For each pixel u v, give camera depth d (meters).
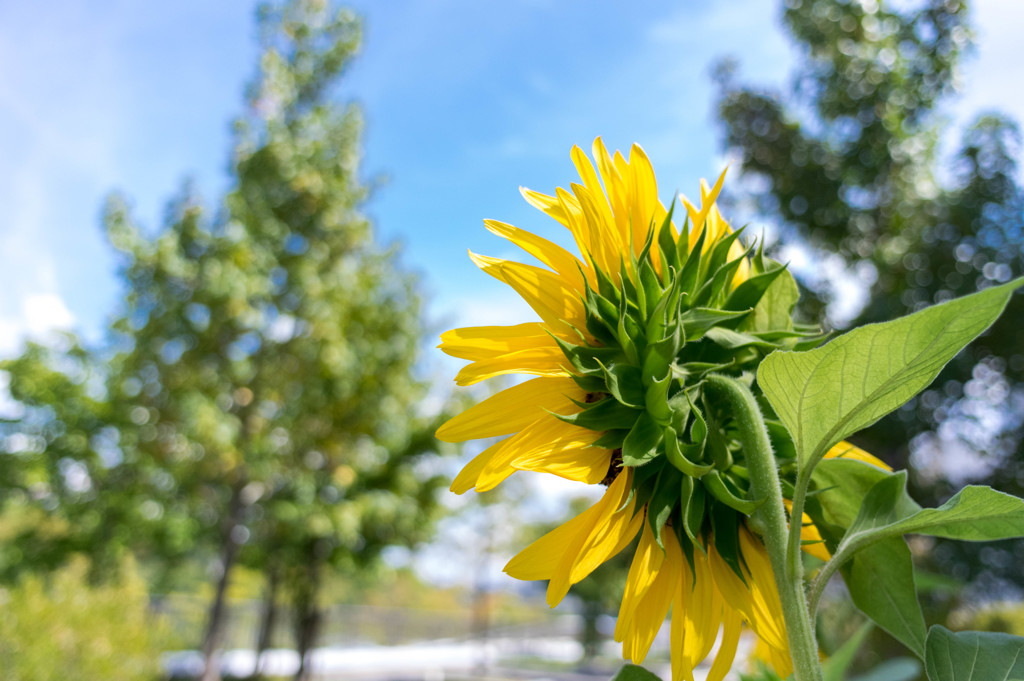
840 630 1.89
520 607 35.16
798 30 11.12
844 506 0.81
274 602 16.22
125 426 13.55
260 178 14.55
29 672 7.63
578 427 0.75
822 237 11.39
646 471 0.71
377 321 15.53
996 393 9.81
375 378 15.22
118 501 13.84
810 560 0.97
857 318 10.62
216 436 12.18
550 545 0.72
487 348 0.81
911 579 0.78
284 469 14.18
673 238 0.85
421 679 18.59
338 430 14.78
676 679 0.68
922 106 10.62
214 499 14.29
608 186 0.87
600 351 0.76
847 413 0.60
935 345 0.53
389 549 15.96
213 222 14.12
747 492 0.73
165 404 13.50
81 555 13.71
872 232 11.16
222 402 13.38
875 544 0.74
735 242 0.92
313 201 14.53
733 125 11.95
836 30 10.75
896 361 0.55
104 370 14.53
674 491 0.71
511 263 0.81
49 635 7.98
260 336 13.78
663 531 0.73
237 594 24.03
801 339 0.81
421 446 15.72
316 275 14.27
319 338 13.83
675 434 0.68
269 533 14.71
